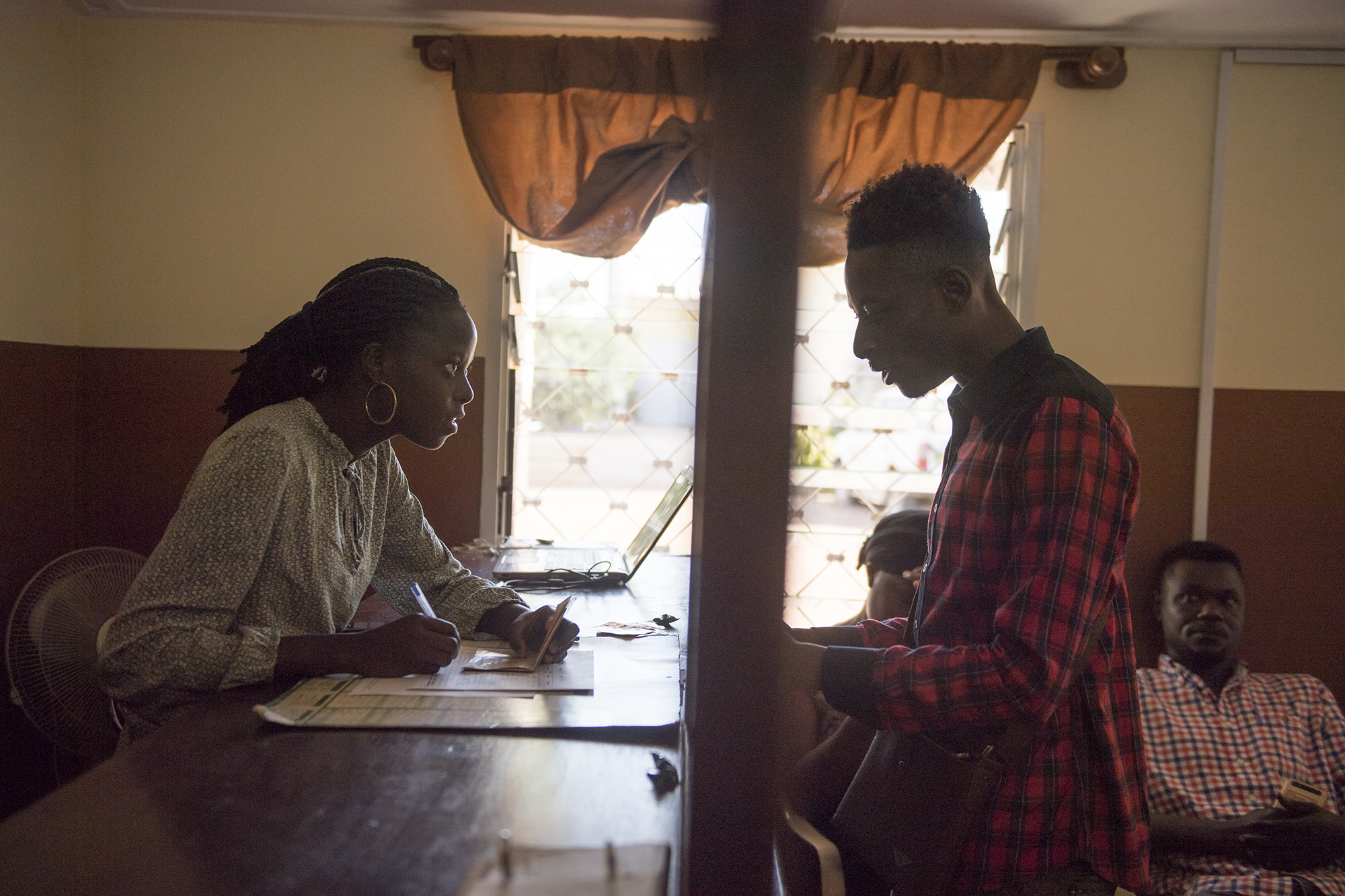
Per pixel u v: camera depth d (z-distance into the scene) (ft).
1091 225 10.89
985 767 3.71
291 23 10.76
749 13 2.33
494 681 4.35
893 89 10.47
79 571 8.56
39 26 9.98
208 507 4.32
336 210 10.88
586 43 10.43
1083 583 3.49
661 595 6.91
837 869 4.53
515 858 2.65
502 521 11.20
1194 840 7.48
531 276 11.24
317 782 3.22
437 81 10.82
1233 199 10.83
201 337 10.91
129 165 10.80
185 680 4.09
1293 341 10.82
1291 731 8.48
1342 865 7.27
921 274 3.90
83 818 2.92
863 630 4.74
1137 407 10.90
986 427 3.95
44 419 10.27
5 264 9.53
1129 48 10.79
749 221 2.37
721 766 2.50
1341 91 10.75
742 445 2.42
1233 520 10.82
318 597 4.75
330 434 4.88
